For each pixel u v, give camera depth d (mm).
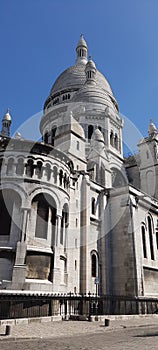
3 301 19656
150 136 54250
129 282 32281
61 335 14008
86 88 57562
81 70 70312
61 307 23719
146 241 37438
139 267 33156
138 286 31750
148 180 50625
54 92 67562
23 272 23703
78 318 21047
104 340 12195
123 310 28766
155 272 37344
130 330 16578
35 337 13094
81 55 81812
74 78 67438
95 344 10977
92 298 24766
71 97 63750
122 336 13617
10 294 20156
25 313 20594
